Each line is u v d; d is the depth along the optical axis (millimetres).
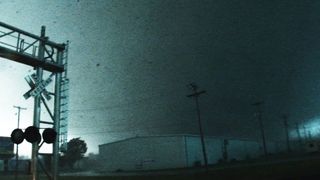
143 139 70625
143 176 40750
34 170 13914
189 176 33562
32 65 15055
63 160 95125
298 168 27000
